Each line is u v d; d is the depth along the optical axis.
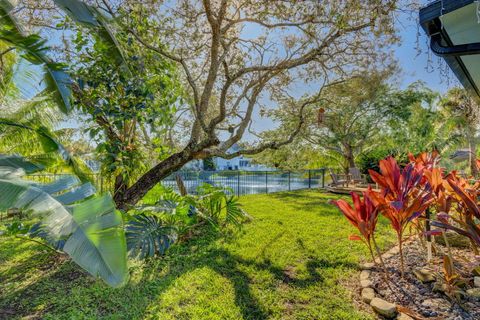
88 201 2.54
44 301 2.84
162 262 3.84
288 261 3.75
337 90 9.44
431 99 12.98
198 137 5.19
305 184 14.40
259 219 6.12
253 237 4.83
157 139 5.46
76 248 2.00
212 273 3.41
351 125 13.73
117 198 4.89
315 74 6.46
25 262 3.96
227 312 2.56
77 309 2.67
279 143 5.98
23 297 2.94
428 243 3.28
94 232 2.15
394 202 2.70
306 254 3.98
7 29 3.75
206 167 12.39
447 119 12.41
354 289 2.96
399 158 13.12
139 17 4.63
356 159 15.98
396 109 12.82
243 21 5.01
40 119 4.62
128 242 3.74
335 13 4.32
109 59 4.28
